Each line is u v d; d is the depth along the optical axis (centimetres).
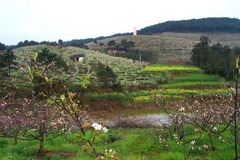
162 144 1548
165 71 7188
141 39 14212
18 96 2186
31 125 1584
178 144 1466
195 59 8412
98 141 1689
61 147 1519
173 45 12719
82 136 364
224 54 7744
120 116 3438
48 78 414
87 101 4281
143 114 3819
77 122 378
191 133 1695
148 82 6028
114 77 5297
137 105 4481
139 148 1541
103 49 12150
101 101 4400
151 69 7344
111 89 5128
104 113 3884
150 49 12200
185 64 9125
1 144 1559
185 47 12300
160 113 3859
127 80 6228
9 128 1567
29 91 2225
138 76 6738
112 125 2750
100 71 5203
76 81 3042
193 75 6931
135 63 8638
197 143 1431
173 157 1216
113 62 8206
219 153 1246
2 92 2289
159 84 6056
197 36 17612
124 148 1515
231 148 1287
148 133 2017
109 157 401
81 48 10181
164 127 2048
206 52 8031
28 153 1376
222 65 6862
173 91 4984
